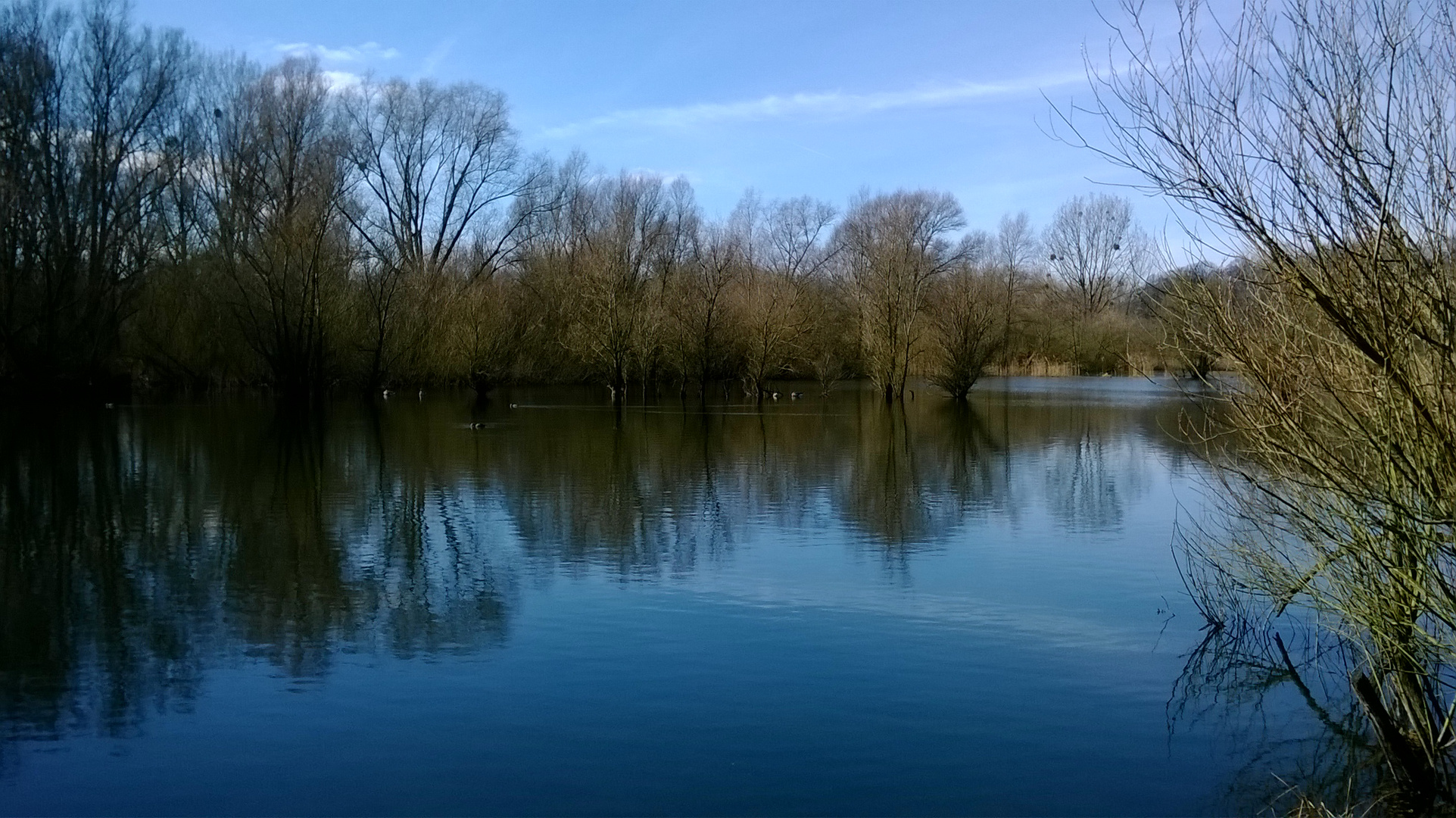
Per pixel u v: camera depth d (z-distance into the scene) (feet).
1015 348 193.16
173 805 18.70
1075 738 21.43
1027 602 30.83
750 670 25.13
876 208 163.22
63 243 111.34
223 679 24.77
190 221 125.39
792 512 46.01
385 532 41.86
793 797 18.95
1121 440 78.79
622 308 129.70
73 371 112.37
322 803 18.78
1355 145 15.81
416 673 25.08
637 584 33.27
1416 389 16.39
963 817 18.30
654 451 70.64
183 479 56.39
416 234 162.81
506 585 33.19
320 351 119.85
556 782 19.48
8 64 105.70
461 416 102.73
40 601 31.65
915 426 92.38
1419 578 18.28
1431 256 15.75
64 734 21.65
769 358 134.31
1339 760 20.52
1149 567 35.17
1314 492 21.36
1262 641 27.14
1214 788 19.42
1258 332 18.66
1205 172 16.94
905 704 23.11
